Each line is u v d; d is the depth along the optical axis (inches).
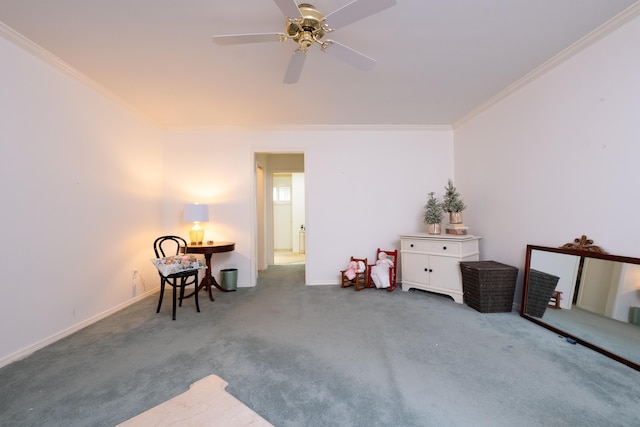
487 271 103.4
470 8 64.2
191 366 68.2
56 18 65.9
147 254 132.0
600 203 75.8
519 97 103.9
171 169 145.3
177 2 61.1
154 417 32.2
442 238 121.3
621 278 70.2
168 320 99.4
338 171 151.2
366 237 151.9
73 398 56.4
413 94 112.0
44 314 80.7
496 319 97.7
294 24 58.9
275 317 101.7
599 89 75.3
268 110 127.0
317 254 150.4
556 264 88.1
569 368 65.6
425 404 53.9
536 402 54.0
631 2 63.5
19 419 50.5
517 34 74.4
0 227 70.2
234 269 145.2
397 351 75.0
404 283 136.4
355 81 100.2
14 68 73.5
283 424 48.9
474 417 50.3
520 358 70.6
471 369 65.8
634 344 66.7
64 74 88.1
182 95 109.8
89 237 98.0
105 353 75.1
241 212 147.9
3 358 69.7
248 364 69.0
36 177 79.4
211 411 33.2
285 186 289.6
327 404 54.1
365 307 112.0
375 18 67.1
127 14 64.8
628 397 54.9
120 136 114.5
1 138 70.8
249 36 60.9
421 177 152.7
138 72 92.2
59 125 86.7
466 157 139.8
